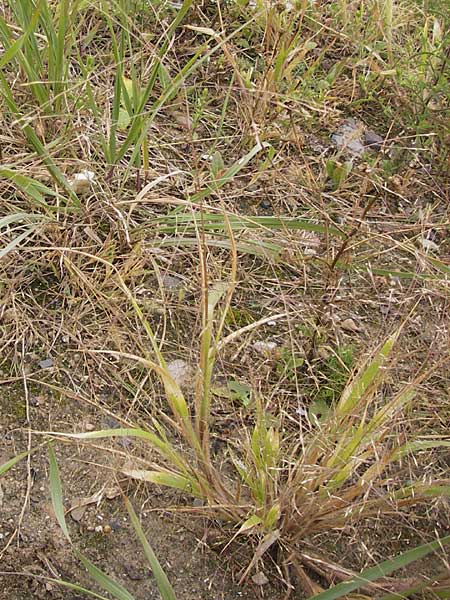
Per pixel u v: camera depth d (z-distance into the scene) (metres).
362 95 1.08
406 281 0.89
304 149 1.01
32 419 0.72
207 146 0.97
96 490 0.68
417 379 0.65
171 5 1.07
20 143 0.89
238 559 0.66
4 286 0.79
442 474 0.73
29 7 0.82
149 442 0.69
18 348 0.76
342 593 0.58
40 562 0.65
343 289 0.87
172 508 0.65
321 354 0.80
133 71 0.86
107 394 0.74
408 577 0.66
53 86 0.87
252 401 0.75
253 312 0.83
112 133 0.85
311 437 0.72
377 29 1.13
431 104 1.06
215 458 0.72
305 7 1.05
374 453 0.66
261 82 1.00
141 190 0.87
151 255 0.83
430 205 0.98
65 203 0.86
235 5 1.11
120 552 0.66
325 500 0.63
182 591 0.64
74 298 0.80
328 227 0.82
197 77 1.04
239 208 0.92
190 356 0.76
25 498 0.67
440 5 1.09
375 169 0.99
